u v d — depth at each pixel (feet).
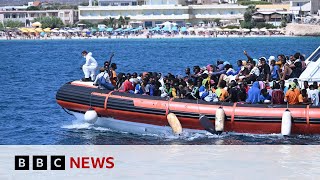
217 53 402.72
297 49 436.35
